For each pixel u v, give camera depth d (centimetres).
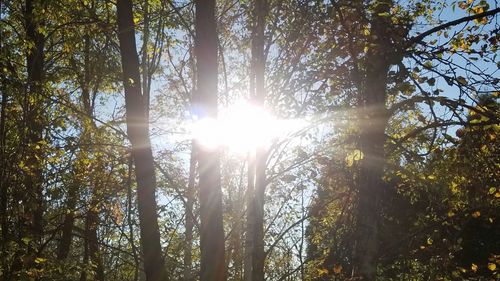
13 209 1031
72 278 1245
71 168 1179
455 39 938
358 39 886
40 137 1093
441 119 818
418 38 830
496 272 974
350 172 929
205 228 757
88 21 1138
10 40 1295
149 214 830
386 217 932
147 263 817
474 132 830
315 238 1162
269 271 1547
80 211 1327
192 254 1647
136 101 869
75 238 1662
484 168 876
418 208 1002
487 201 899
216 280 745
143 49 1439
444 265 912
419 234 918
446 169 905
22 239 1016
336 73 983
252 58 1216
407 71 796
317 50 1109
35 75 1191
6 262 1005
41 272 1068
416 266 963
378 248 872
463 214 905
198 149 774
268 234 1444
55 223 1319
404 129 1068
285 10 1170
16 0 1391
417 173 934
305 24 1128
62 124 1103
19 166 1015
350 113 955
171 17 1216
